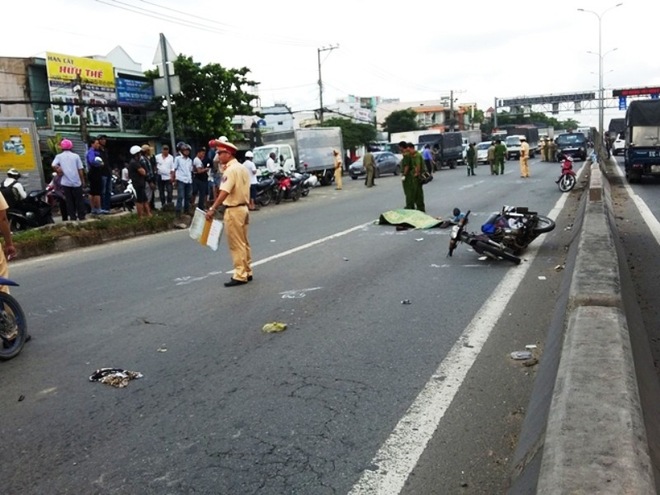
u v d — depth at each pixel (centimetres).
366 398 412
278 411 399
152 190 1705
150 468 337
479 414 383
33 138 1655
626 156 2153
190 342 550
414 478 315
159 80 1518
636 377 320
